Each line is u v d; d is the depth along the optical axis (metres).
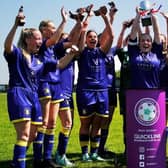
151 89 7.43
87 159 9.71
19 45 7.57
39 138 8.55
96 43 9.48
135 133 7.49
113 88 10.38
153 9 8.44
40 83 8.56
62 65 9.25
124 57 9.63
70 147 12.27
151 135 7.47
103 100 9.52
